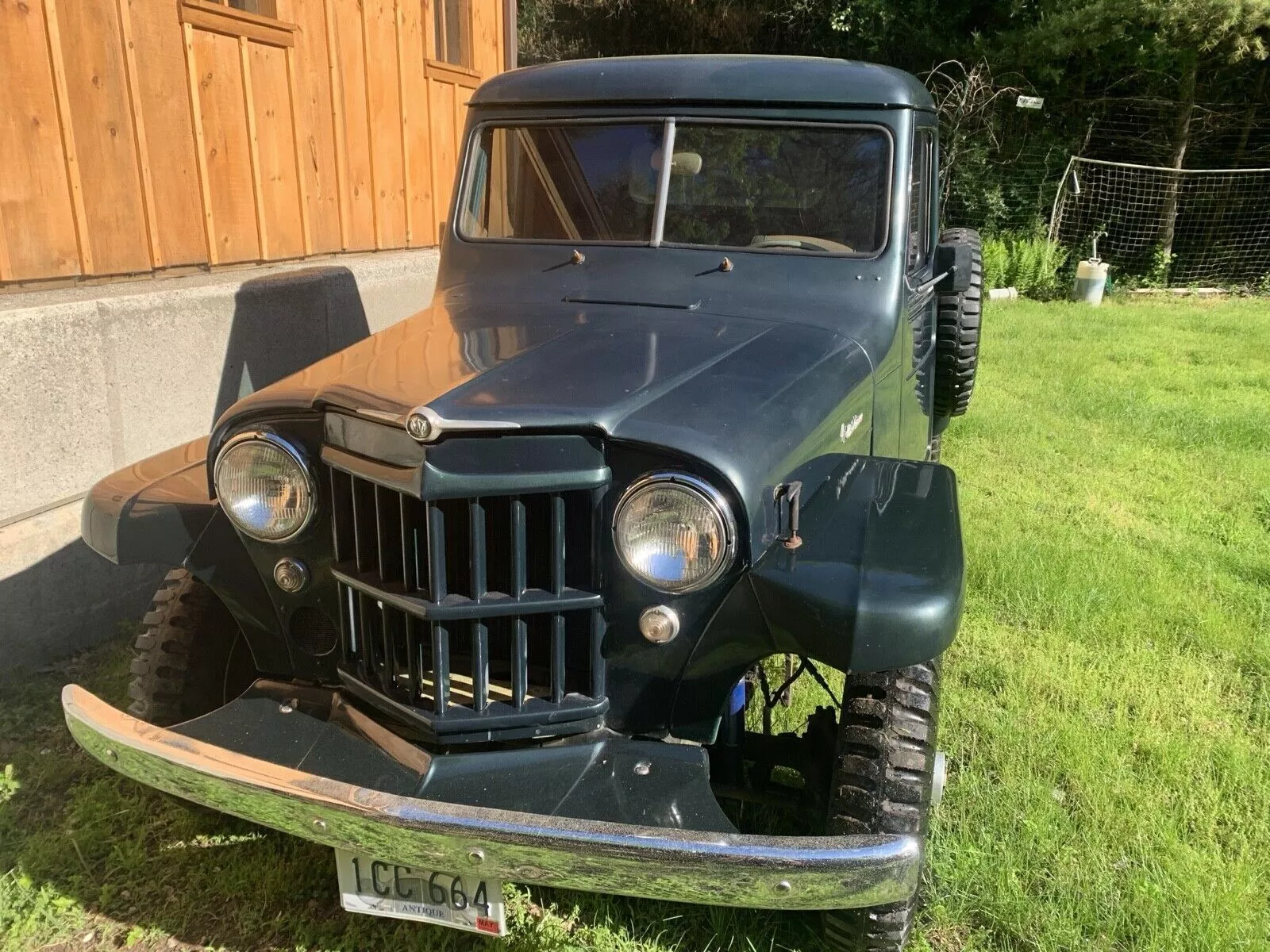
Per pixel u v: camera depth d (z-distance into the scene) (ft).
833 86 9.86
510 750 6.88
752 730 9.65
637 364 7.61
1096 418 22.53
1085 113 46.80
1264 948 7.61
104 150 13.12
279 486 7.38
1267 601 13.60
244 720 7.55
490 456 6.48
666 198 10.13
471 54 22.68
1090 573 14.05
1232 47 42.93
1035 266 43.65
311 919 8.16
